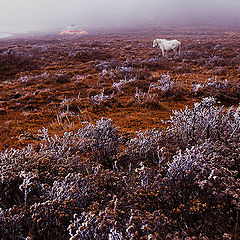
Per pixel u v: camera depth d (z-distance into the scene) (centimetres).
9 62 1592
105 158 332
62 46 2670
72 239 156
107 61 1609
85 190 224
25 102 741
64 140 348
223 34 4891
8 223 191
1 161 290
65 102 691
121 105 657
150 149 329
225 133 343
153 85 826
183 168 239
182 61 1638
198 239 182
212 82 857
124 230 185
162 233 180
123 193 253
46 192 231
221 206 212
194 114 368
